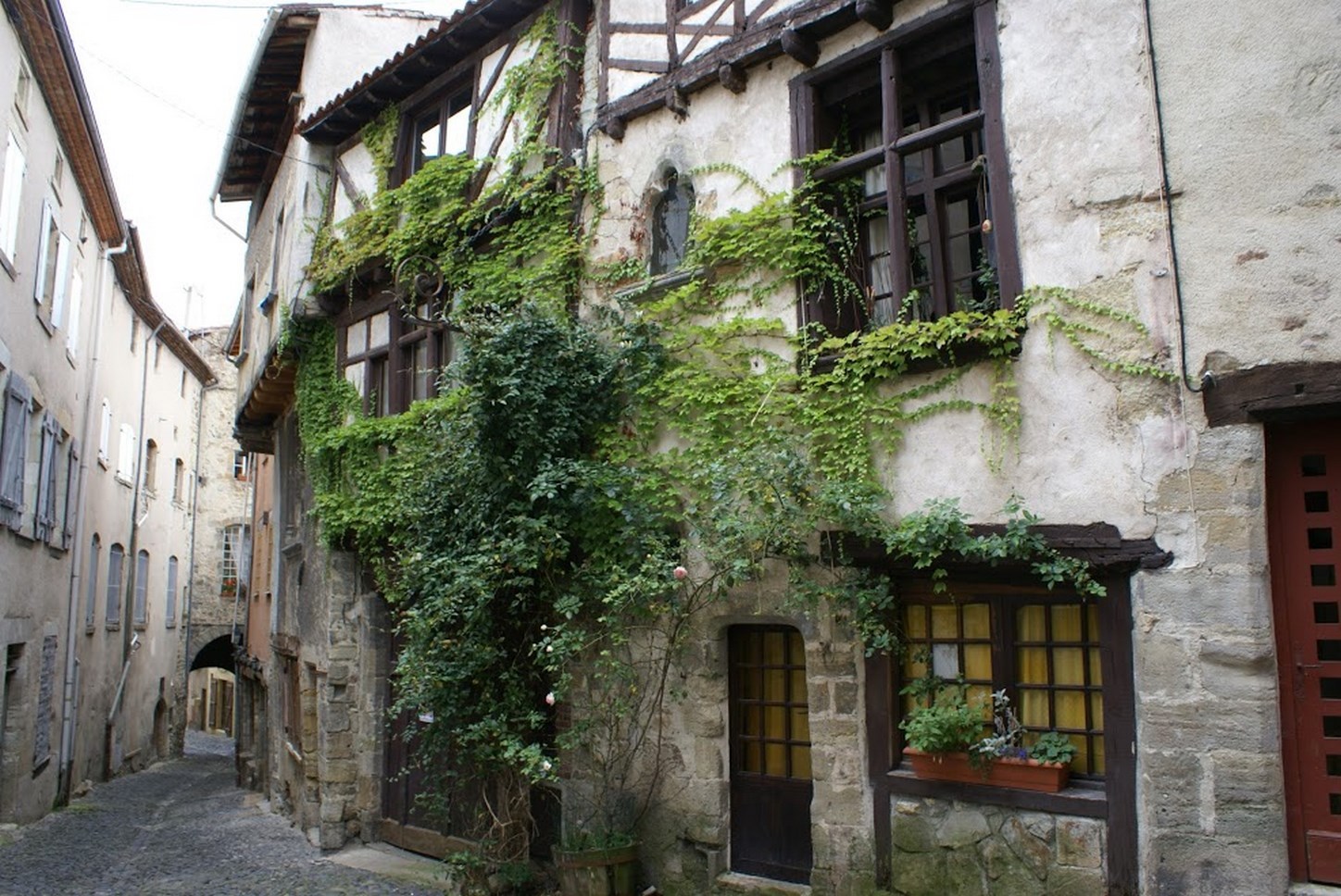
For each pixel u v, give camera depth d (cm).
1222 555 515
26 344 1309
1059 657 590
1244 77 532
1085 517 558
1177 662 521
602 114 854
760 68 743
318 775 1189
